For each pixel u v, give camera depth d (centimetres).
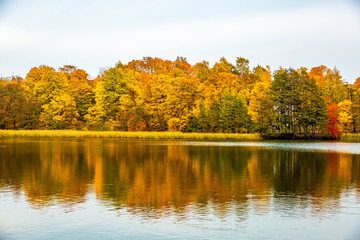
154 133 8519
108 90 10200
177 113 9112
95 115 10356
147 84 9612
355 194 2223
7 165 3409
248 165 3547
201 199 2067
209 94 9431
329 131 8650
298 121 8538
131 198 2080
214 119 8662
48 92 10581
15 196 2116
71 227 1581
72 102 9838
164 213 1781
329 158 4269
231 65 14000
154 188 2366
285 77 8844
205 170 3178
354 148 5850
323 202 2019
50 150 4966
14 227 1583
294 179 2750
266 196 2158
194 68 13162
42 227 1583
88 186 2416
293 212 1814
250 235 1498
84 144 6291
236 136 8288
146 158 4059
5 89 10031
